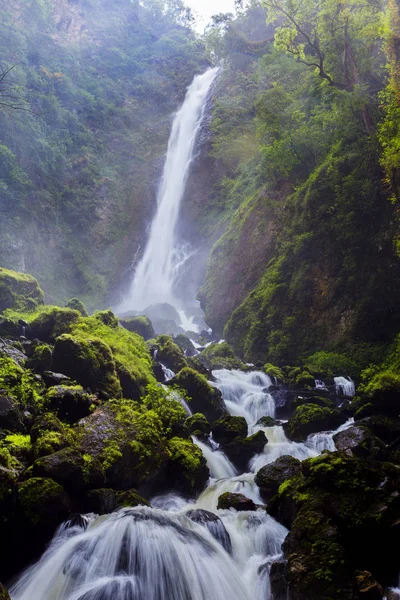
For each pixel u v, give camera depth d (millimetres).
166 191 46938
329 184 21703
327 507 7859
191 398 13711
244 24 46531
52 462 8055
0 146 35250
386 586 7352
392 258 18828
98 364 11938
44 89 43969
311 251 22125
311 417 13664
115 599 6625
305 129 24109
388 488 7898
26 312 17109
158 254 44312
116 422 9875
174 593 6934
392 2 20250
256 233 27812
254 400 16516
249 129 42219
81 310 18344
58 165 41625
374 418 13250
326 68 23516
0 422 9148
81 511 8234
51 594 6930
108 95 52844
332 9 21953
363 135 21266
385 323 18688
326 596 6617
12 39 42812
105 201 44688
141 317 23688
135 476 9305
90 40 58531
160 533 7461
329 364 19031
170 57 60688
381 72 22000
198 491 10398
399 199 18031
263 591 7387
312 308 21562
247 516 8844
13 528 7523
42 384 11008
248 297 25250
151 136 51688
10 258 33094
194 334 28875
